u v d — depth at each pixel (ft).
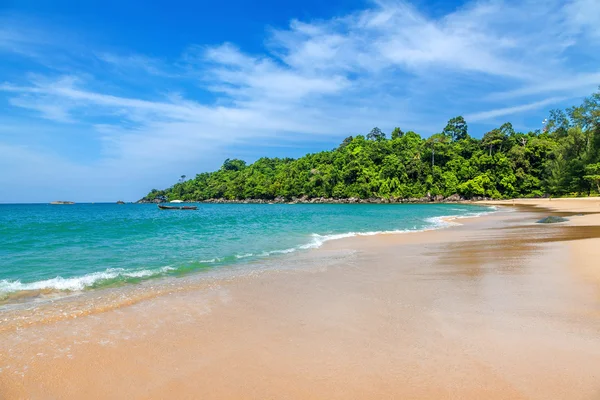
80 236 64.28
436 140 385.91
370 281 27.20
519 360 13.57
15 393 12.35
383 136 524.11
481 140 368.89
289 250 45.32
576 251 35.91
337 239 56.59
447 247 44.68
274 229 77.00
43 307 22.13
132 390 12.48
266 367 13.80
